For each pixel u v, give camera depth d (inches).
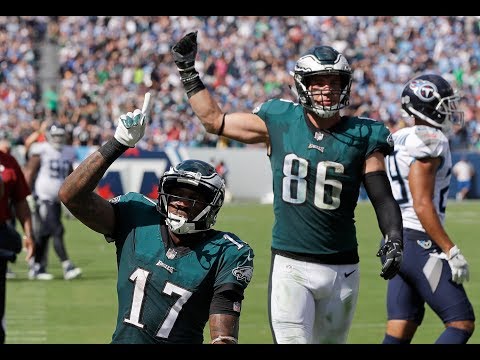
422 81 780.6
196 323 526.3
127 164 2682.1
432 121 775.1
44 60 3521.2
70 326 1079.0
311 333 655.8
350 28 3720.5
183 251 529.3
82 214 534.6
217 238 535.2
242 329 1060.5
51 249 1894.7
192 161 535.8
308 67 634.2
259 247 1819.6
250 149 2817.4
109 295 1310.3
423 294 767.7
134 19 3631.9
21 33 3553.2
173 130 3142.2
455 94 781.3
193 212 526.0
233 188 2812.5
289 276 652.1
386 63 3617.1
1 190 868.0
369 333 1042.1
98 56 3533.5
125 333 525.0
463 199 2923.2
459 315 754.8
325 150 642.2
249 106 3425.2
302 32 3698.3
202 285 522.6
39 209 1443.2
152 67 3499.0
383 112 3444.9
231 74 3543.3
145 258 528.4
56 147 1449.3
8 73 3440.0
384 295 1310.3
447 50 3681.1
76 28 3612.2
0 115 3255.4
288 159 649.6
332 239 649.6
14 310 1187.9
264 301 1252.5
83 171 525.3
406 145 747.4
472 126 3292.3
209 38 3627.0
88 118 3243.1
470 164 2923.2
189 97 668.7
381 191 632.4
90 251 1840.6
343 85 639.8
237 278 522.6
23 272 1558.8
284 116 657.0
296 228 650.8
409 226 771.4
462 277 737.6
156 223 539.2
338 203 644.1
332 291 654.5
